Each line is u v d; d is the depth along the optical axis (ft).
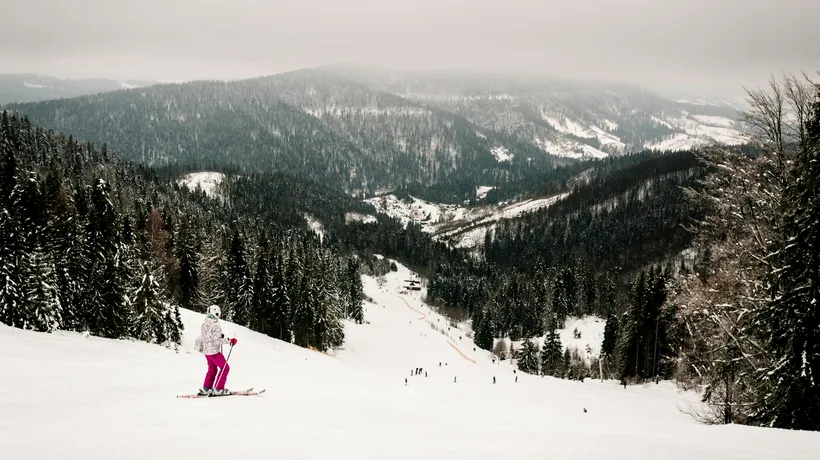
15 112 395.55
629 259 553.23
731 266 54.54
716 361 51.85
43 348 58.39
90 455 14.37
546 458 15.72
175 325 115.03
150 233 177.17
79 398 28.78
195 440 17.04
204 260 204.95
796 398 43.11
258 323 183.73
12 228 87.10
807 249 44.16
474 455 16.06
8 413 21.95
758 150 54.03
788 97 49.03
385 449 16.74
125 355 68.59
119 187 358.02
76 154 418.10
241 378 57.88
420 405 39.32
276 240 379.76
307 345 192.24
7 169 100.99
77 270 103.50
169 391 34.24
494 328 375.66
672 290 66.13
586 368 250.57
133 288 110.11
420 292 565.94
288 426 20.99
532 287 411.13
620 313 271.69
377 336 298.15
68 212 105.81
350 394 43.65
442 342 318.24
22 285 86.48
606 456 16.07
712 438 21.90
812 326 43.21
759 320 46.73
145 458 14.33
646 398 120.57
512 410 50.39
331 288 236.84
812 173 44.45
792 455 17.97
